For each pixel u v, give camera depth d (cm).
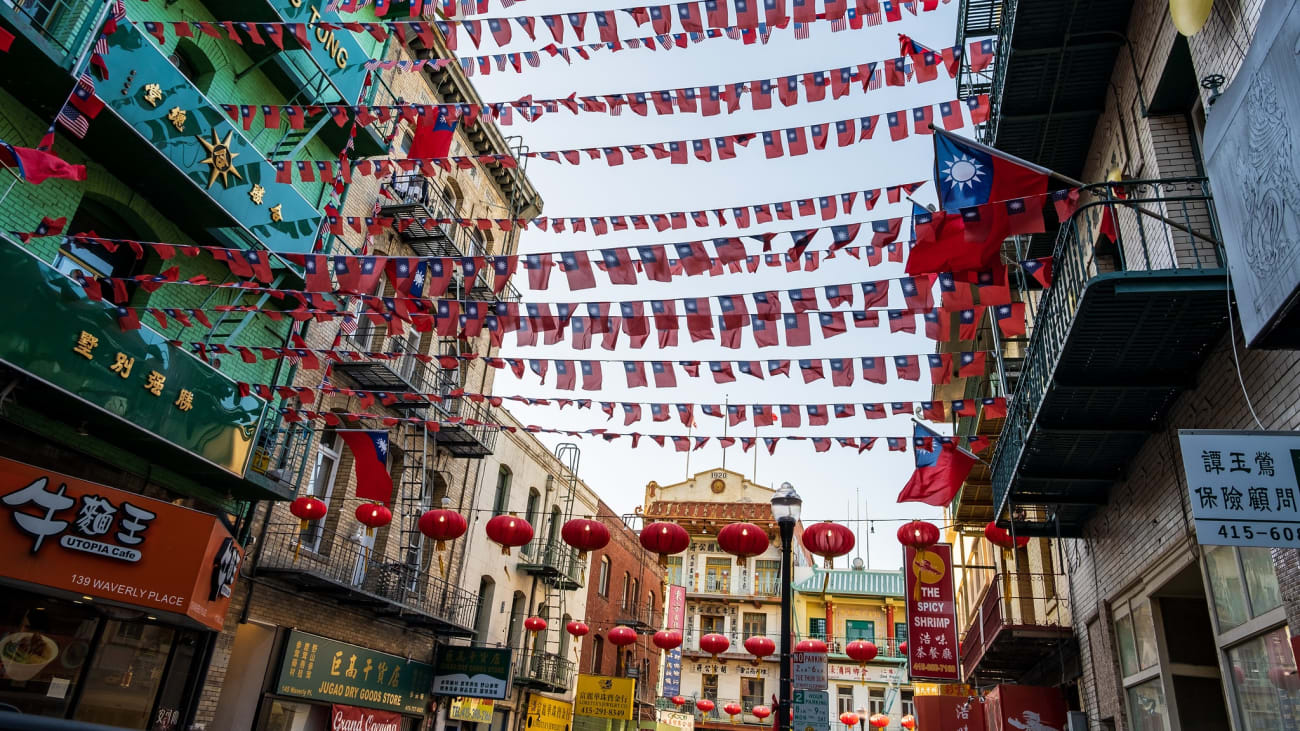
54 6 879
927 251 761
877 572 4609
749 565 4591
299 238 1252
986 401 911
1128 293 673
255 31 892
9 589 918
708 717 4294
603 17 779
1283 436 512
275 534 1375
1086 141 1090
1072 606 1267
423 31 833
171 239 1140
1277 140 473
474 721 2044
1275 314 479
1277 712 664
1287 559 627
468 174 2134
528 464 2500
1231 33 664
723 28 761
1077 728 1162
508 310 927
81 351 906
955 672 1670
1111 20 930
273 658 1366
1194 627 906
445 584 1933
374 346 1686
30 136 929
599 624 3036
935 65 761
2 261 822
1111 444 939
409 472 1825
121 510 906
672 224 867
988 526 1329
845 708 4262
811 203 815
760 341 864
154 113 995
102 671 1034
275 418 1255
